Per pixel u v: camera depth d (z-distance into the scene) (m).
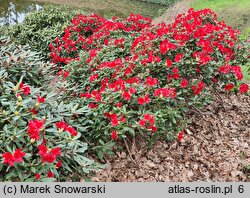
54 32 7.27
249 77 5.93
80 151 3.14
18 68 4.07
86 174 3.49
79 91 4.65
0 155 2.73
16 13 15.41
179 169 4.02
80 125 3.72
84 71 4.91
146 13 17.70
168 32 4.79
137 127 3.71
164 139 4.36
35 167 2.91
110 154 3.72
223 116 5.03
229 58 4.62
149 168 3.95
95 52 5.11
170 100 4.00
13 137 2.90
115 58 5.18
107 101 3.78
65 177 3.33
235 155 4.31
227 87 4.61
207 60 4.16
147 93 3.87
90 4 18.58
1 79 3.49
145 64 4.25
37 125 2.86
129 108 3.94
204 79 4.55
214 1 11.26
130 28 6.34
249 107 5.31
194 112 4.92
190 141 4.48
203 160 4.21
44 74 4.49
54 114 3.40
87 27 6.98
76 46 6.51
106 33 6.15
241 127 4.85
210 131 4.70
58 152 2.81
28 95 3.36
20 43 7.54
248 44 5.36
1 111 3.10
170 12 12.84
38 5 17.27
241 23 9.05
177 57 4.17
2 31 8.66
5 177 2.93
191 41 4.57
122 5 19.12
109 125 3.66
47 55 7.02
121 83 3.86
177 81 4.21
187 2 12.73
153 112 3.92
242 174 4.00
